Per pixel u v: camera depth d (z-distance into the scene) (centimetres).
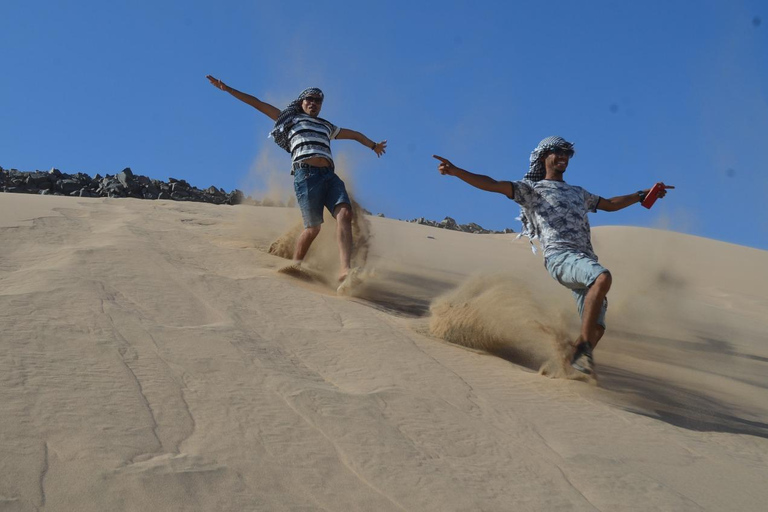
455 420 362
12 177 1688
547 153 561
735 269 1616
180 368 366
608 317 815
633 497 308
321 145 686
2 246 590
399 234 1481
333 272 690
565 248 532
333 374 405
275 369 387
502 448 338
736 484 339
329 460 299
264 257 701
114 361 360
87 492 247
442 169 536
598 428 386
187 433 301
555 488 306
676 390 510
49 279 478
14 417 288
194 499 254
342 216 663
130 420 302
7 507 232
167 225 823
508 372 464
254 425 317
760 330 948
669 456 362
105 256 572
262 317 487
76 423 292
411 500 279
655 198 572
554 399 424
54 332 383
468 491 292
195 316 461
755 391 562
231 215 1022
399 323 543
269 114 718
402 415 355
